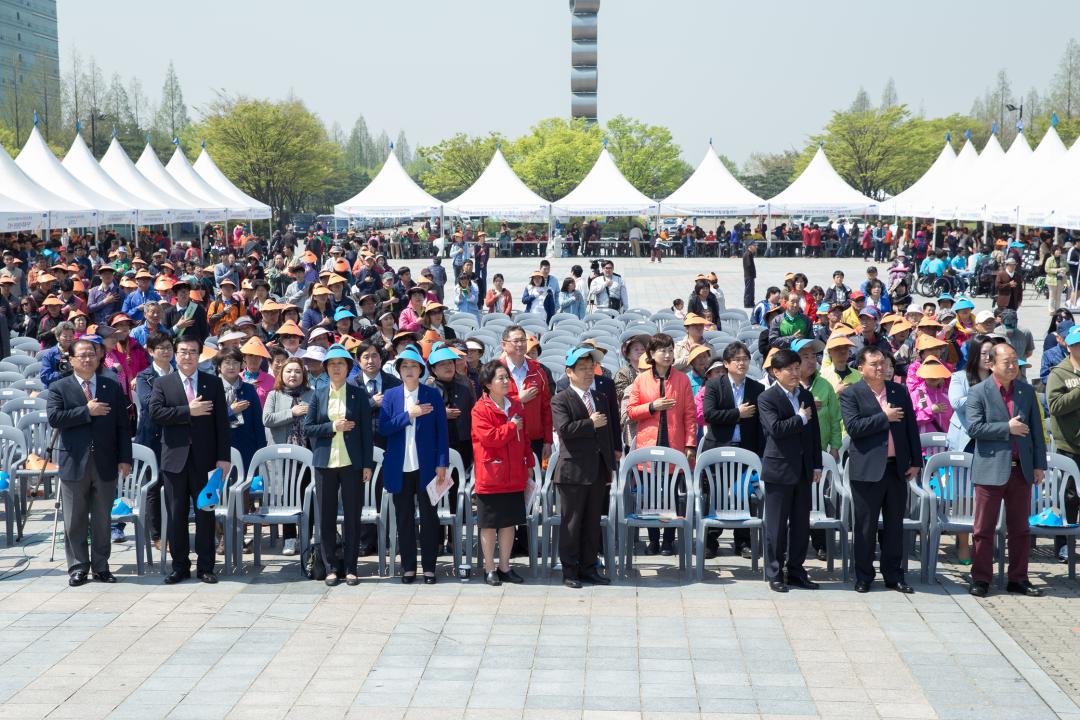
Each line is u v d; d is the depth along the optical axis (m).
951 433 9.38
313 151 81.31
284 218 87.00
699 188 45.31
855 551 8.39
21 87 90.25
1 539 9.88
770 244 56.16
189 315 15.55
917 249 41.12
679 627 7.51
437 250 47.56
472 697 6.30
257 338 10.21
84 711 6.14
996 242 38.75
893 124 85.94
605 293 22.89
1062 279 28.58
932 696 6.28
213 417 8.71
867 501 8.27
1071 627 7.56
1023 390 8.26
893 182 87.12
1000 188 35.84
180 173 43.53
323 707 6.18
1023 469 8.19
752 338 17.59
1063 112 97.00
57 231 40.16
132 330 13.12
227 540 8.84
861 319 13.09
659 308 31.00
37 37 132.75
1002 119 126.50
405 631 7.44
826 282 39.62
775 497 8.33
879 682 6.50
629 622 7.62
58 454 8.48
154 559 9.40
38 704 6.23
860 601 8.12
